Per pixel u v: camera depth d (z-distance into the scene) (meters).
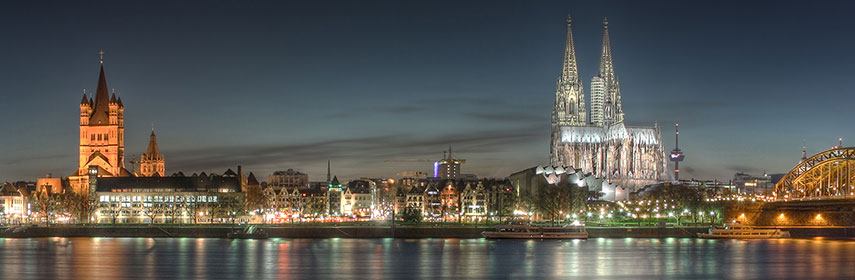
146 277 192.88
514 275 197.38
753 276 198.50
